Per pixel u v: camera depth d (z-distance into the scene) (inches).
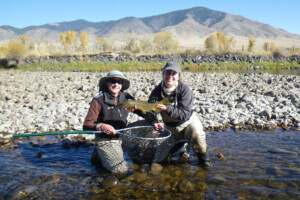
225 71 1071.0
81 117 301.7
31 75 881.5
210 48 1649.9
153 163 189.2
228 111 331.3
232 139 240.8
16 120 297.7
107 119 180.5
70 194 149.1
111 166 174.1
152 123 197.3
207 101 389.4
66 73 944.3
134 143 192.9
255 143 228.2
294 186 152.4
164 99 172.6
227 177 166.2
